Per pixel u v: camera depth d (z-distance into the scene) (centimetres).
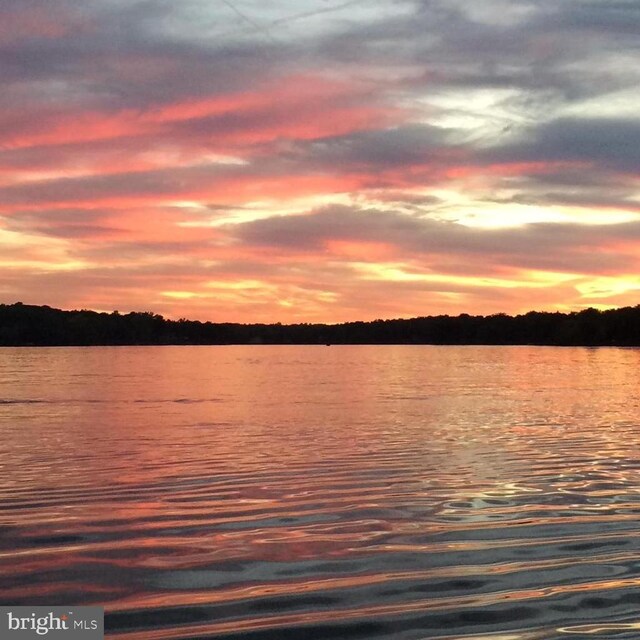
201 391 3909
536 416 2662
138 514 1212
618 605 836
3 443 1995
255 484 1443
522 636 765
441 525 1144
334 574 930
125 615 814
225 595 865
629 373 5819
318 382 4725
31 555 1001
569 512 1219
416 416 2659
